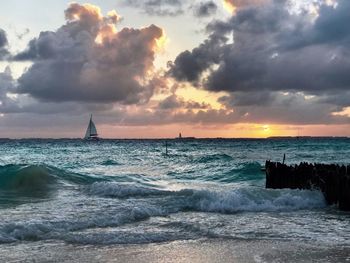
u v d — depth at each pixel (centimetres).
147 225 1346
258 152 8006
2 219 1377
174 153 8212
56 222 1290
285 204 1806
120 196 1992
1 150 9112
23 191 2262
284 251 1050
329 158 5725
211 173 3516
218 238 1186
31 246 1079
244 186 2678
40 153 7856
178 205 1698
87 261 961
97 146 12912
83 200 1870
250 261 964
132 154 7656
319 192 1923
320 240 1180
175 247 1084
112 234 1190
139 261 964
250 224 1407
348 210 1711
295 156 6331
